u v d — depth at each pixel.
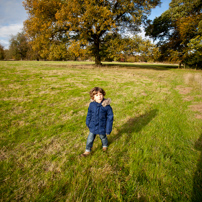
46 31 15.31
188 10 21.19
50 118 3.71
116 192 1.63
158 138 2.78
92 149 2.48
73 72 12.14
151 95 6.07
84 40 15.38
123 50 17.06
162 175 1.85
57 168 2.00
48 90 6.21
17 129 3.08
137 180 1.81
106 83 8.16
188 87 7.93
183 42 20.92
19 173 1.91
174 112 4.17
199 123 3.42
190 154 2.28
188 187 1.68
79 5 13.88
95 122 2.22
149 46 17.20
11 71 10.19
